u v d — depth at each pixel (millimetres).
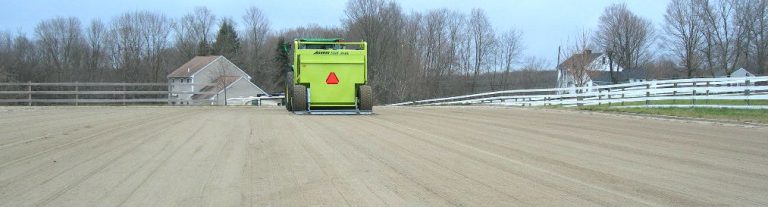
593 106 26812
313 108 20625
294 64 21188
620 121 18234
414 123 16688
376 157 10094
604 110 23812
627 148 11469
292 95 21562
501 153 10648
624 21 66500
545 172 8766
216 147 11273
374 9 74625
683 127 16094
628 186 7797
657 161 9852
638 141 12648
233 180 8125
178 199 7031
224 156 10172
